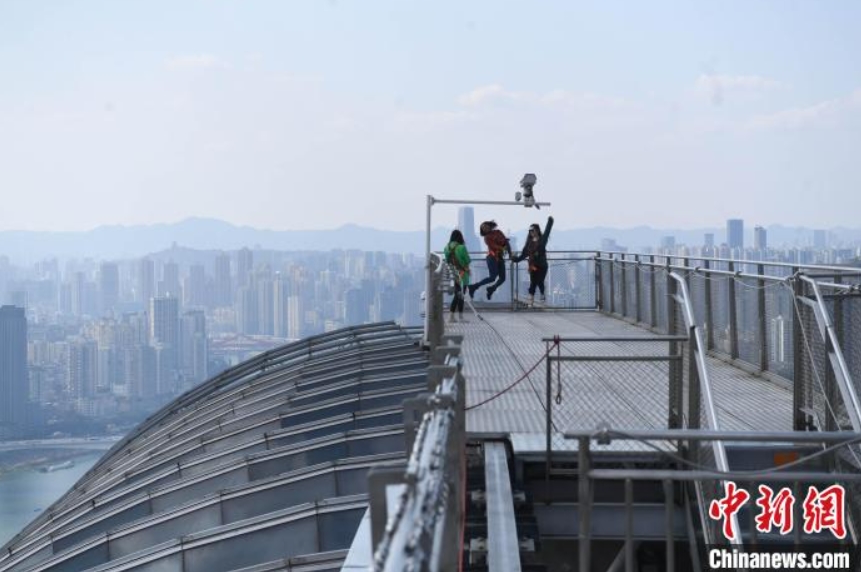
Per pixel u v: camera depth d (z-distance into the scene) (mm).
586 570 6391
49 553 22312
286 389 30047
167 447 30109
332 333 42969
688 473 6398
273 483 19375
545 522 9656
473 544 7777
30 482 147000
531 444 10102
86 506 24812
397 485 4215
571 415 11789
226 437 26047
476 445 10352
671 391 10289
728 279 17719
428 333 24781
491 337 22078
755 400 13406
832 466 8758
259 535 17500
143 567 17656
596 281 31500
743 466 9039
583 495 6414
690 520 9195
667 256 21953
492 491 8398
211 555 17625
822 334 9461
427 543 3607
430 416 5148
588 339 9969
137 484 24562
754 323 16297
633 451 9625
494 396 12602
